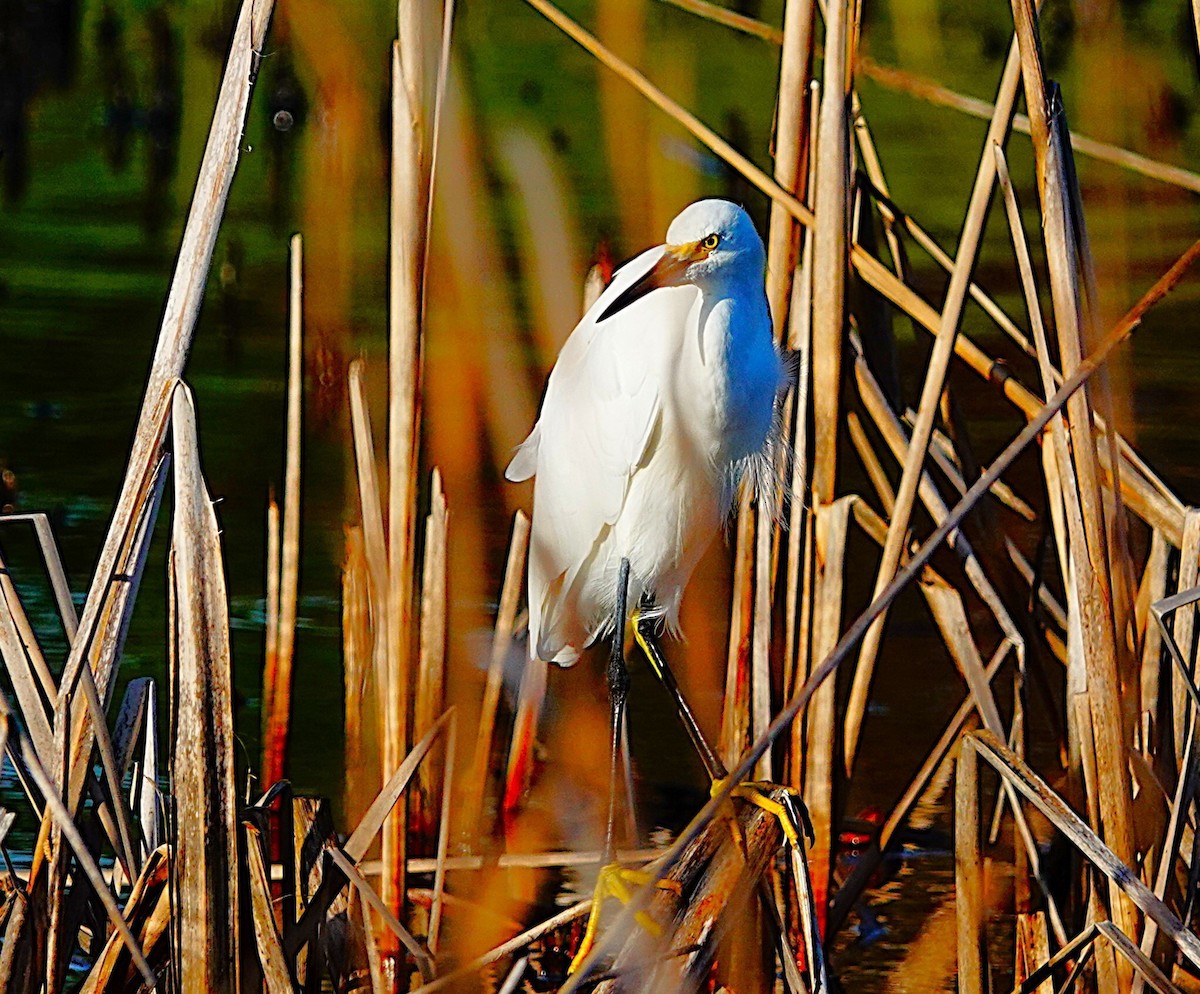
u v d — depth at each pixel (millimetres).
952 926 8625
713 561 10602
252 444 14555
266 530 13078
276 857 8055
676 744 10570
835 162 6859
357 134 9359
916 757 10430
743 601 7594
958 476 8227
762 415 7809
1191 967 7352
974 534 8414
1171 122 16641
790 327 7879
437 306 9422
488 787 9703
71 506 13125
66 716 5855
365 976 7664
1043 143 6289
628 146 8531
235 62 5906
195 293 5906
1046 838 9242
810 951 6133
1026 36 6230
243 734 10297
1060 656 8289
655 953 5707
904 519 6980
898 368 8703
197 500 5680
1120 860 6168
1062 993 6668
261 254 19641
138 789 7574
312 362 13812
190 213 5957
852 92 7301
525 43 23656
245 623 11672
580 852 8727
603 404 8016
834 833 7367
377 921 7832
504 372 9250
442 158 8352
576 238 10766
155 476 6121
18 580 11875
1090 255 6531
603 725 10703
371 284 16641
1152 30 20922
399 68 6629
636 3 8398
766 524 7336
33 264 18953
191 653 5652
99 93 25141
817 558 7227
